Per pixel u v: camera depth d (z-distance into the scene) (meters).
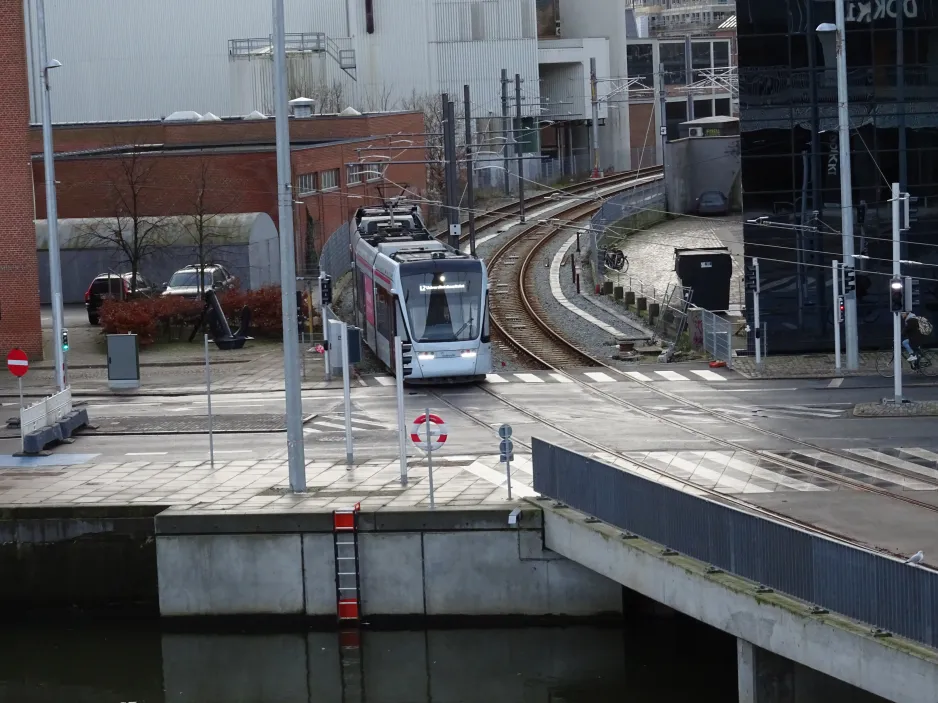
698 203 177.25
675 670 50.66
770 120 93.94
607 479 49.94
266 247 131.12
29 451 68.88
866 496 55.06
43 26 84.75
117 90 196.75
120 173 135.25
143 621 57.22
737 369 90.19
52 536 57.09
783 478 58.78
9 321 101.31
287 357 58.16
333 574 54.31
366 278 100.38
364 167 162.38
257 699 50.62
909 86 92.81
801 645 40.22
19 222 100.50
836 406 76.38
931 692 35.78
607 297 122.62
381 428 74.19
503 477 60.16
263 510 55.03
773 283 95.50
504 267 138.50
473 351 86.44
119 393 88.19
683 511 45.91
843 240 88.25
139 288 121.19
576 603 53.25
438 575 53.84
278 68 57.34
